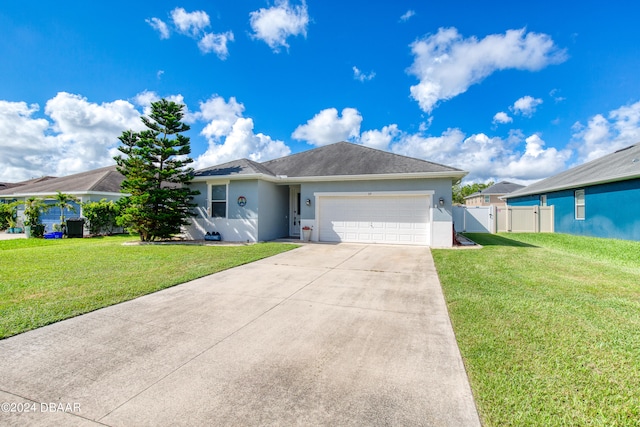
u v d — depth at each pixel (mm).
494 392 2656
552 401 2533
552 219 19250
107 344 3662
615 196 14242
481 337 3775
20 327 4043
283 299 5520
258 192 13844
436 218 12656
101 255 9812
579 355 3309
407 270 7910
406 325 4293
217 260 8984
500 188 39375
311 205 14359
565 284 6301
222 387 2791
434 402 2562
